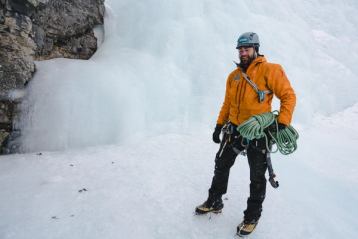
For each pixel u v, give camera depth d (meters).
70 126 4.70
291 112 2.41
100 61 5.77
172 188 3.51
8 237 2.51
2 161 4.10
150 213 3.00
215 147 4.85
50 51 5.27
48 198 3.16
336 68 7.73
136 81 5.52
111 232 2.67
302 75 6.93
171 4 6.71
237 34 6.82
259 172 2.57
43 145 4.56
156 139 5.07
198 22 6.66
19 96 4.56
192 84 6.09
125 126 5.05
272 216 3.06
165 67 5.99
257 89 2.48
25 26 4.65
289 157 4.64
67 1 5.48
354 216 3.18
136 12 6.74
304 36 8.00
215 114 5.77
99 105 4.93
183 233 2.73
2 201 3.06
